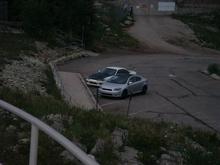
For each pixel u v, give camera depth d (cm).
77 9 6112
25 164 647
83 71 4394
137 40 7900
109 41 7162
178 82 4100
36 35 5531
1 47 4147
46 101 1262
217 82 4203
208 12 11531
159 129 1258
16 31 5509
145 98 3256
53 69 3938
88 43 6256
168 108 2958
